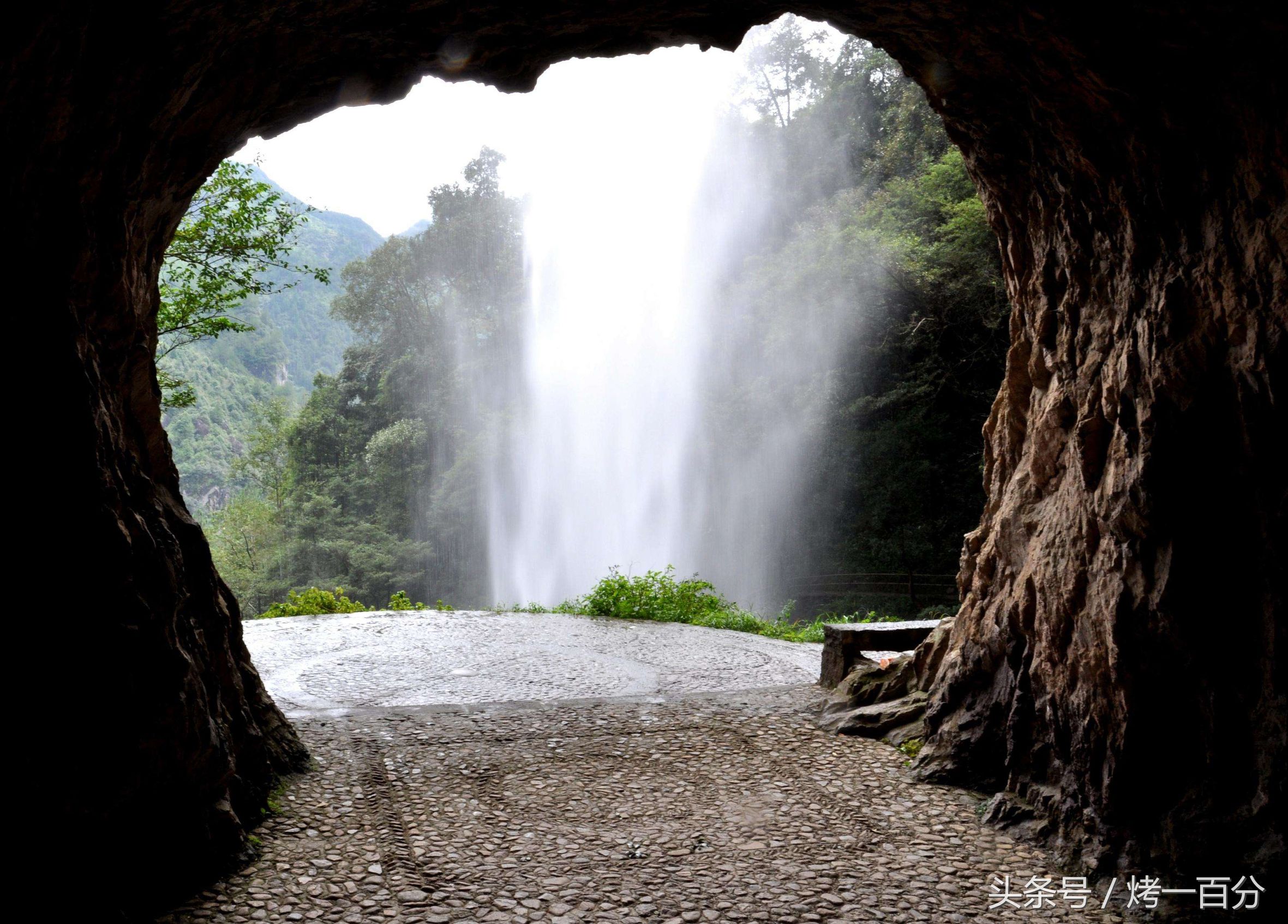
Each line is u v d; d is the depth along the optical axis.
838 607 21.00
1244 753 3.15
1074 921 3.21
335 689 6.79
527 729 5.63
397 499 40.88
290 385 89.31
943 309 20.39
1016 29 3.38
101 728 2.81
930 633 6.58
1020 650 4.43
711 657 8.39
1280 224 2.92
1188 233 3.32
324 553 38.25
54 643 2.69
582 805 4.36
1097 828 3.62
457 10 3.42
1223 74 2.96
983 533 5.29
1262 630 3.10
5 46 2.15
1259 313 3.02
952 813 4.25
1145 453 3.39
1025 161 4.25
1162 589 3.34
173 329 10.61
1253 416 3.09
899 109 27.70
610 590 11.38
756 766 4.93
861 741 5.34
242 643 4.70
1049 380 4.50
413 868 3.61
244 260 10.77
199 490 67.12
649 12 3.67
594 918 3.21
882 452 21.97
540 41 3.82
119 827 2.96
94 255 2.99
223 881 3.38
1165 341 3.36
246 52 3.28
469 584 38.56
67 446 2.76
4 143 2.39
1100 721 3.66
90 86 2.60
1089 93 3.42
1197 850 3.19
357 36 3.51
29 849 2.60
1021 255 4.71
